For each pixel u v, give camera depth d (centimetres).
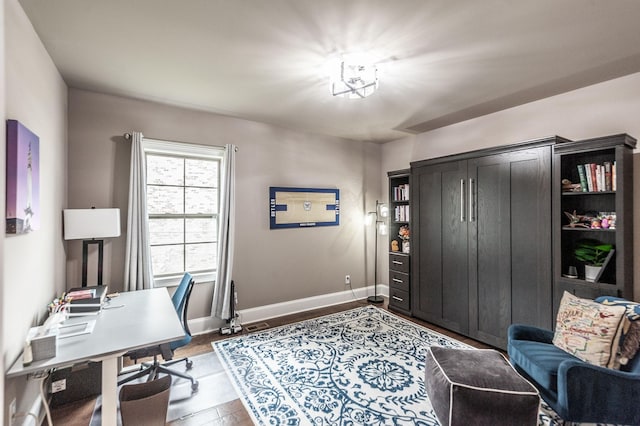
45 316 210
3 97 140
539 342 220
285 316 404
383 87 279
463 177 336
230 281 350
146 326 195
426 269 378
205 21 183
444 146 411
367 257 501
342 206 471
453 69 244
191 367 268
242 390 234
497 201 304
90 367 225
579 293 246
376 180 509
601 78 261
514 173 291
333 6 169
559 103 297
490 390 164
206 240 361
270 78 261
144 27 189
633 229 243
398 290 421
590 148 242
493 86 277
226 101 314
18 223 152
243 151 377
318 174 446
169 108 328
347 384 241
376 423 197
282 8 171
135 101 310
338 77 250
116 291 298
